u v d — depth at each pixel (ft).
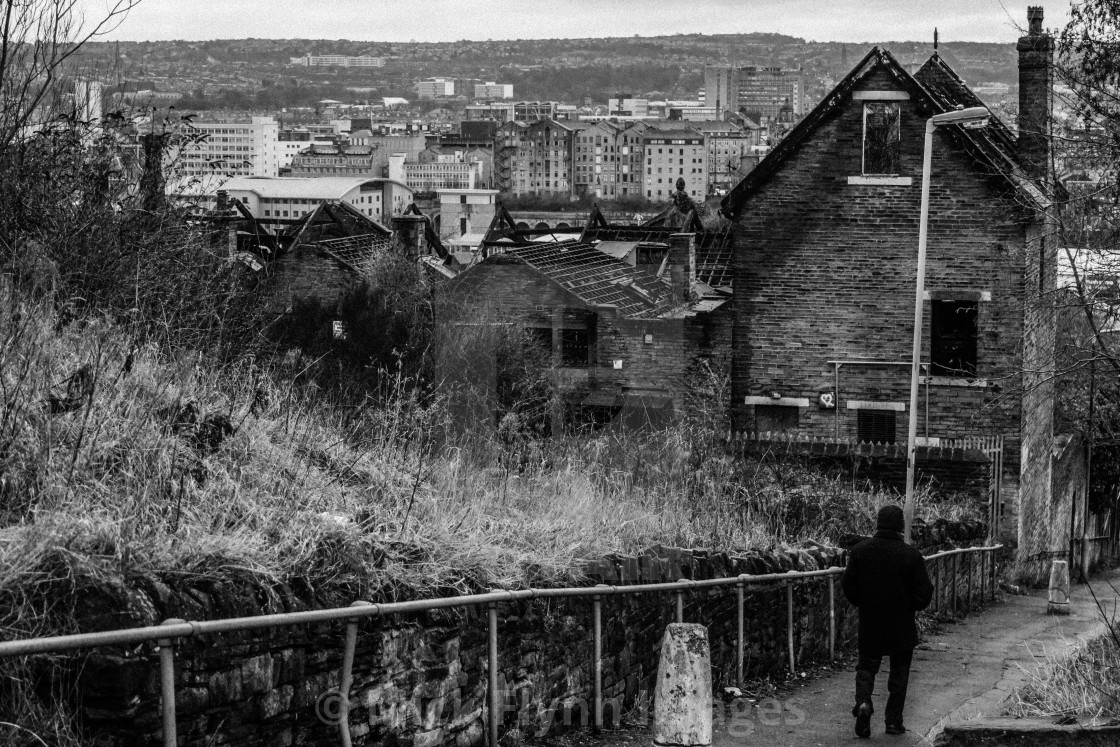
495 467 44.09
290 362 47.44
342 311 89.92
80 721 21.93
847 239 107.14
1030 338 104.27
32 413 28.73
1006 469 104.58
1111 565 124.98
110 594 22.20
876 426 108.17
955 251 105.19
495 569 33.22
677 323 104.32
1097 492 122.72
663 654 29.04
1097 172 67.46
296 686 25.71
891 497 88.33
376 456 38.32
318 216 149.59
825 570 52.49
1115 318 67.51
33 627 21.76
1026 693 41.01
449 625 30.73
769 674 48.70
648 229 141.59
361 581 28.02
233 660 24.12
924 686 48.34
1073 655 45.11
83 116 48.06
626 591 37.42
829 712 42.63
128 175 48.88
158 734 22.36
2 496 26.27
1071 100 67.15
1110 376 87.35
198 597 23.77
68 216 43.14
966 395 105.81
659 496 53.01
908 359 107.14
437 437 43.52
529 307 102.89
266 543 27.12
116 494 27.09
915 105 104.99
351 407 46.78
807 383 108.47
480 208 503.20
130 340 35.17
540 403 78.43
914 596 39.47
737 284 108.78
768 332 108.68
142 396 32.55
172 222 49.26
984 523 94.79
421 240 131.75
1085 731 29.86
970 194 104.47
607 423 92.73
